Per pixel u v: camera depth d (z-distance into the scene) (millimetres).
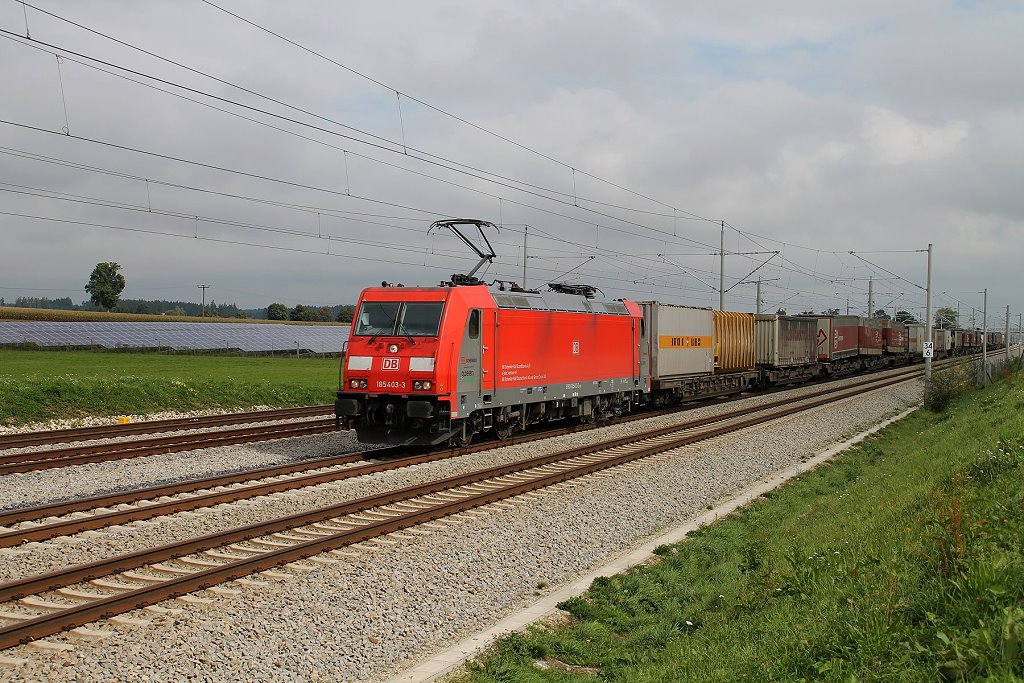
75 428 22547
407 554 10586
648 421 27844
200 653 7211
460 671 7309
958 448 15562
